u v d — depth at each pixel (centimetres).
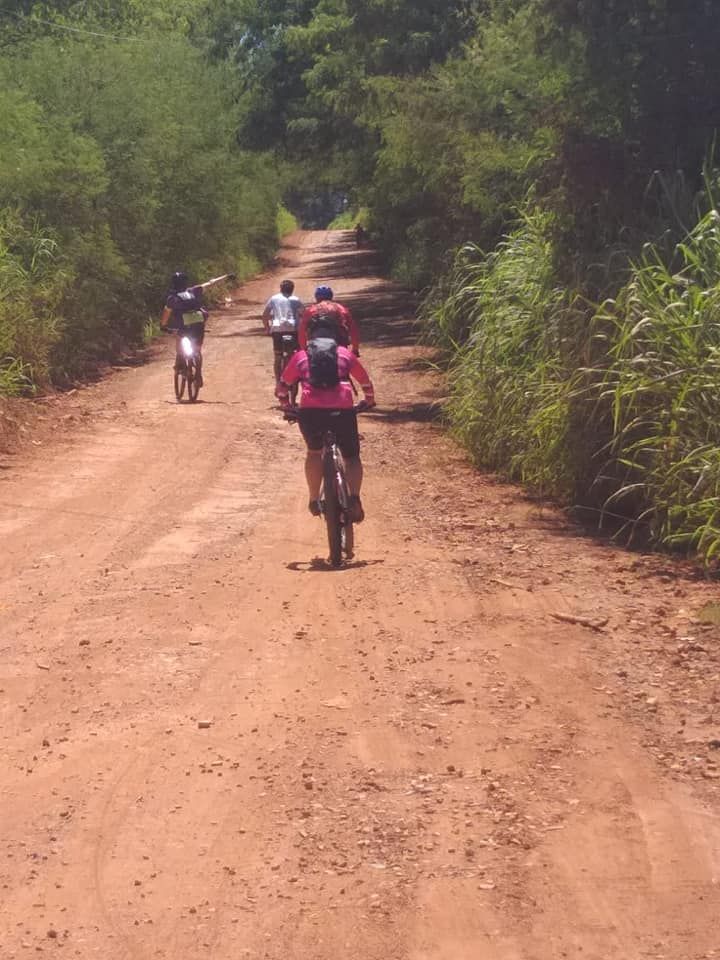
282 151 4184
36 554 933
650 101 1230
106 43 3238
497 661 661
